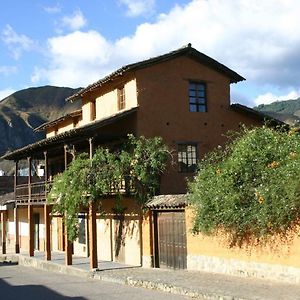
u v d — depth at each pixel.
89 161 21.75
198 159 24.17
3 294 16.70
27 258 28.55
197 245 18.30
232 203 15.27
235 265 16.23
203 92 25.06
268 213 14.12
